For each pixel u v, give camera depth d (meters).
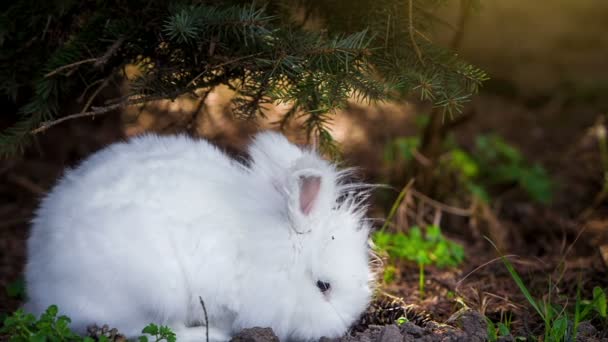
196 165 4.64
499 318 5.28
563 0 14.81
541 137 10.05
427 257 6.17
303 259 4.41
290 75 4.56
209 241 4.30
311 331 4.46
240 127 7.04
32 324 4.25
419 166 7.62
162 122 7.04
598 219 7.68
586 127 10.25
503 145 8.76
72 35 4.99
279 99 4.88
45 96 4.77
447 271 6.28
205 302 4.36
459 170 8.01
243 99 4.86
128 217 4.26
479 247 7.21
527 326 4.99
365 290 4.59
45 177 7.82
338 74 4.52
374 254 5.27
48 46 5.04
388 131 9.18
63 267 4.25
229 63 4.60
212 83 4.84
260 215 4.44
